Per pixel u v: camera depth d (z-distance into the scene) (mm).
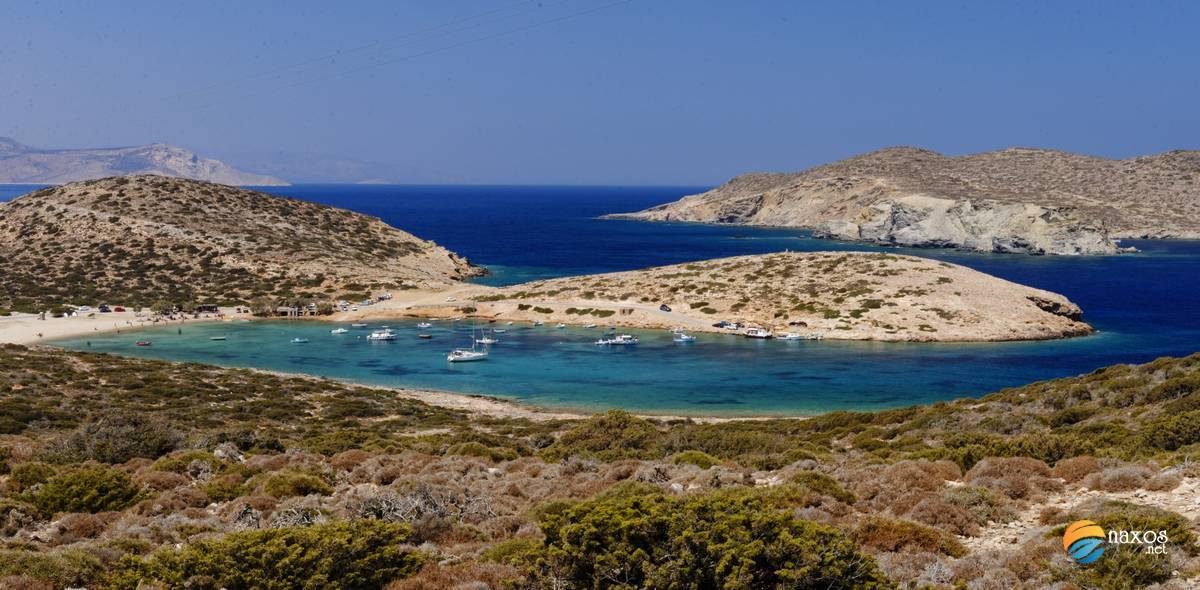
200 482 25922
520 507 21000
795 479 20266
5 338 101250
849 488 20125
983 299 114875
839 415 48344
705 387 76438
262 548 14219
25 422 45656
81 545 16766
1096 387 44188
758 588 12367
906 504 18000
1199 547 13664
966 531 16453
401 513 19375
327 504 21781
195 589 13641
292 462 29078
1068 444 24125
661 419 59594
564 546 13367
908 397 72062
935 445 30984
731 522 13039
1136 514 15273
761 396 72438
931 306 112125
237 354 95062
